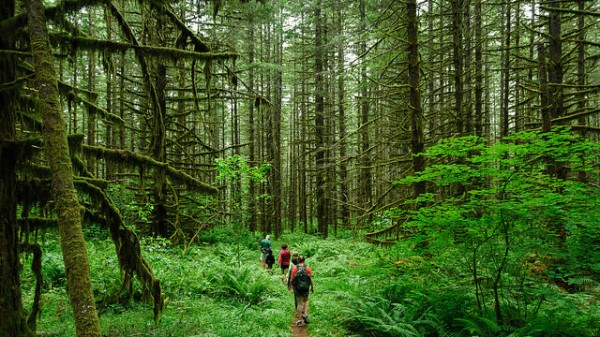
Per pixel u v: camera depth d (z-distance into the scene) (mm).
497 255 6164
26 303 6734
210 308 7477
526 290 5816
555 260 5973
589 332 5086
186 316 6820
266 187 22141
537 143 5238
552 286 5633
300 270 7562
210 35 14250
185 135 12508
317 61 20156
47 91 3592
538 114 17219
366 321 6637
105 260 8016
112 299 7246
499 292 6602
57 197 3523
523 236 5789
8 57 4191
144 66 5625
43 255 8461
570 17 10602
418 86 9539
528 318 5699
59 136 3607
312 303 8398
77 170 5238
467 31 13297
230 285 9047
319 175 20219
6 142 4195
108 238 10852
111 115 6016
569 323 5270
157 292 5766
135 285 7391
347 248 15062
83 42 4969
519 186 5617
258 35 23656
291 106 28109
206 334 5801
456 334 5777
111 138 18938
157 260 9031
